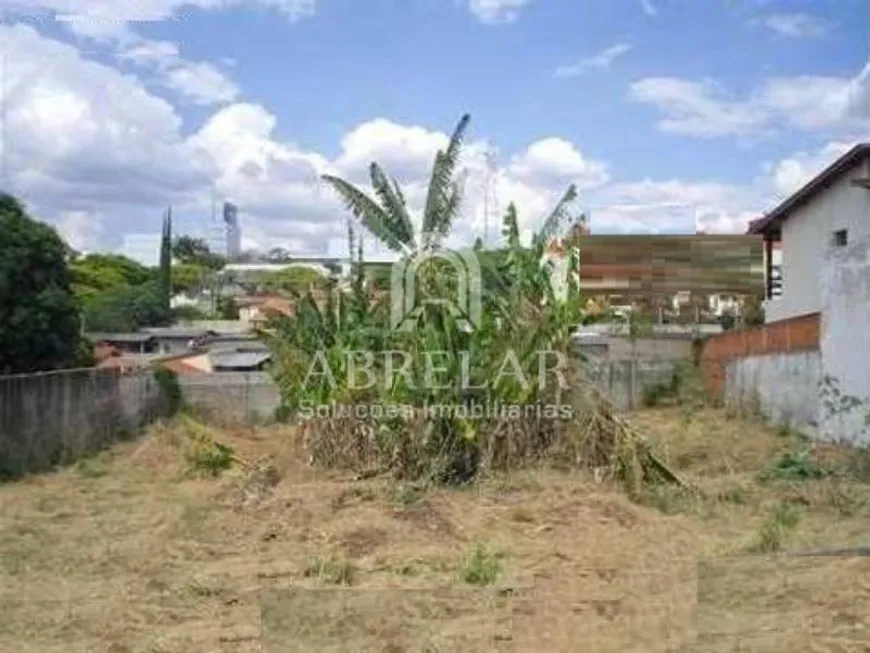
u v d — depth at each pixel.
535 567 7.34
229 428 21.14
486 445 11.43
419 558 7.68
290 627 5.86
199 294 54.38
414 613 6.11
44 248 20.02
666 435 15.49
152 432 19.73
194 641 5.72
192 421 17.89
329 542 8.38
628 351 24.25
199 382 23.41
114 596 6.86
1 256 19.20
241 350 31.12
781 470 11.52
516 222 12.13
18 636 5.93
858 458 11.99
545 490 10.30
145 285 50.91
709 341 22.92
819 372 15.35
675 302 25.06
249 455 15.68
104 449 17.97
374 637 5.65
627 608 6.11
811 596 6.24
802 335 16.31
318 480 11.52
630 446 11.02
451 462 11.45
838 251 14.52
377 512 9.25
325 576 7.18
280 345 14.04
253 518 9.56
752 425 17.38
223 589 6.91
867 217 19.95
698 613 5.95
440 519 9.04
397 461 11.63
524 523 9.02
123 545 8.71
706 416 19.20
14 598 6.83
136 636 5.89
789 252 23.19
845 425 14.10
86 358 23.25
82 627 6.09
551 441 11.51
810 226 22.22
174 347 41.56
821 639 5.41
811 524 8.84
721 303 25.94
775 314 23.83
